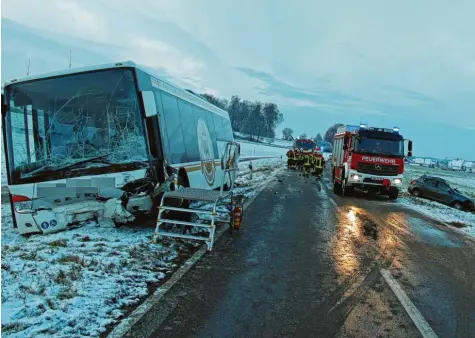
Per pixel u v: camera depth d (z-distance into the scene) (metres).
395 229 10.02
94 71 7.04
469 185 41.62
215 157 12.77
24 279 4.71
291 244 7.60
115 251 6.04
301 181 22.52
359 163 16.33
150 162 7.03
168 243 6.88
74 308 4.07
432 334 4.06
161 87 8.31
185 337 3.70
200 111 11.54
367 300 4.90
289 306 4.58
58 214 6.87
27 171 6.95
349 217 11.35
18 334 3.48
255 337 3.79
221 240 7.52
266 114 131.88
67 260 5.47
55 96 7.05
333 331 4.00
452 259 7.35
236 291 4.95
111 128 6.96
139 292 4.68
